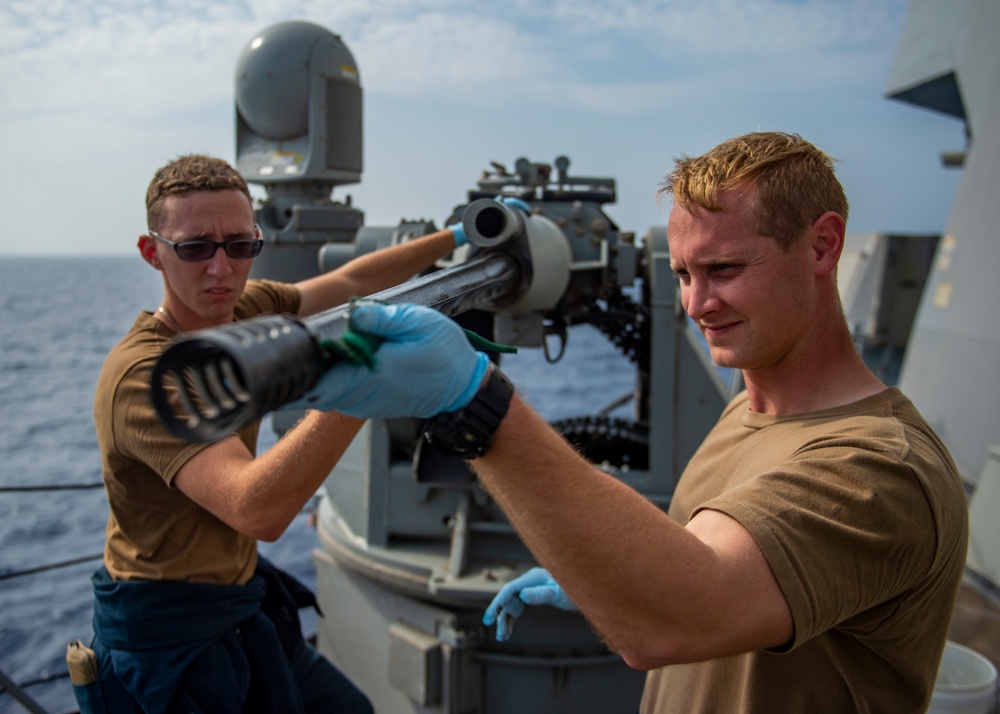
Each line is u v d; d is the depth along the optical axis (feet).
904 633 4.34
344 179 17.65
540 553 3.54
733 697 4.83
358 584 12.07
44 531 42.68
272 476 5.49
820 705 4.57
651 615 3.48
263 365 2.49
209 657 6.71
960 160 21.52
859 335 28.37
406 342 3.16
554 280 10.23
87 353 122.21
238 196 6.77
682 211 4.60
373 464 11.57
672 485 11.73
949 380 13.14
